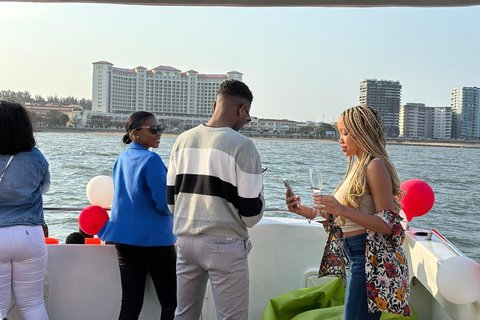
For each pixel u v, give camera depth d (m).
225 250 1.89
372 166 1.76
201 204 1.91
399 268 1.75
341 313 2.34
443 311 2.36
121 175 2.46
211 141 1.91
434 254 2.15
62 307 2.62
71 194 14.32
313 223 2.90
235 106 2.00
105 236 2.45
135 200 2.38
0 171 2.09
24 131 2.15
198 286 2.04
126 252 2.43
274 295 2.88
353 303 1.81
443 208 17.91
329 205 1.71
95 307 2.62
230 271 1.91
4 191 2.08
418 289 2.50
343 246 1.88
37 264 2.20
